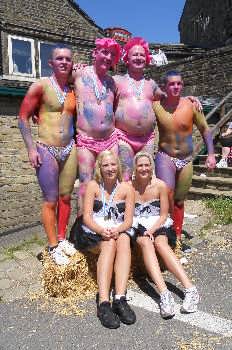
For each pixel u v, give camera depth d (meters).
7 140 7.14
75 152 4.35
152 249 3.75
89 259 3.97
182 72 12.57
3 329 3.36
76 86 4.29
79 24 15.74
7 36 14.08
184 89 12.59
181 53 17.84
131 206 3.94
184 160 4.63
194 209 6.71
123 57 4.49
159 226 3.95
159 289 3.53
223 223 5.91
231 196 6.91
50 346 3.10
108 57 4.22
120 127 4.46
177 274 3.66
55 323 3.42
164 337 3.15
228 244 5.12
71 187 4.42
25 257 4.97
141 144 4.51
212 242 5.20
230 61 11.05
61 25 15.30
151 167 4.11
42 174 4.27
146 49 4.45
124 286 3.52
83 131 4.31
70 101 4.25
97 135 4.30
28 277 4.36
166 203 4.14
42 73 14.90
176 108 4.47
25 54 14.52
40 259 4.88
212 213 6.41
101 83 4.29
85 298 3.83
